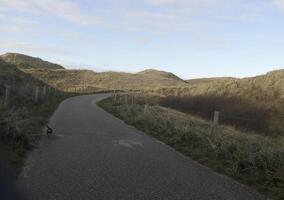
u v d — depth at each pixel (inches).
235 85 2153.1
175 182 390.3
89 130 762.8
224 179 413.1
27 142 525.3
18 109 752.3
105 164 454.9
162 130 753.6
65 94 2422.5
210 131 626.8
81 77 5644.7
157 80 6584.6
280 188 381.1
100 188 354.0
